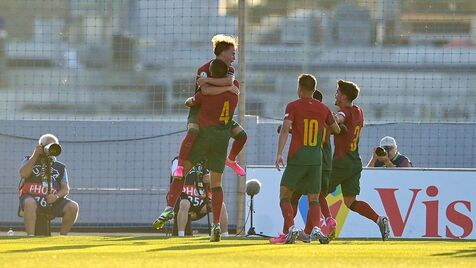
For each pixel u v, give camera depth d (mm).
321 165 33250
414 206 44781
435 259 24734
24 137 54656
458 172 44750
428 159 55281
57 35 63969
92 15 63906
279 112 70250
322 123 33000
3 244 30969
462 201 44688
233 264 21562
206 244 31703
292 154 32906
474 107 64688
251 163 54094
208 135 31891
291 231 33062
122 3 64062
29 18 63062
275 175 45219
